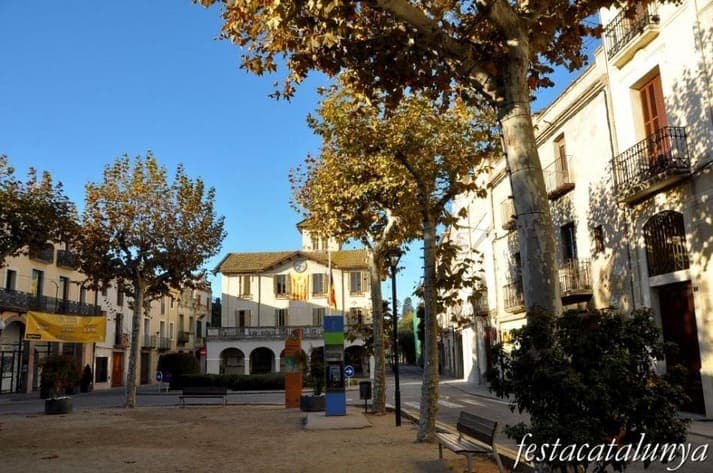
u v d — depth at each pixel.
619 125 17.42
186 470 9.34
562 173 20.91
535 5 7.78
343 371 17.03
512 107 7.02
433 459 9.55
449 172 12.56
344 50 8.52
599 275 18.52
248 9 7.72
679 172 14.27
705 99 13.92
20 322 33.44
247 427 15.48
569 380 4.99
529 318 5.73
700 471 8.27
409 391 30.41
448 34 7.73
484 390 28.53
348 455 10.29
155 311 54.19
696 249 14.19
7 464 10.05
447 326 45.97
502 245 27.58
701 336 13.97
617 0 8.18
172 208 23.17
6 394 32.50
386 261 16.19
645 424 5.11
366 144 13.02
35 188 18.03
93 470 9.45
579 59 9.46
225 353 50.19
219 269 51.69
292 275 51.09
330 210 16.30
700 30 14.11
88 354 40.59
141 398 30.95
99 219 22.34
